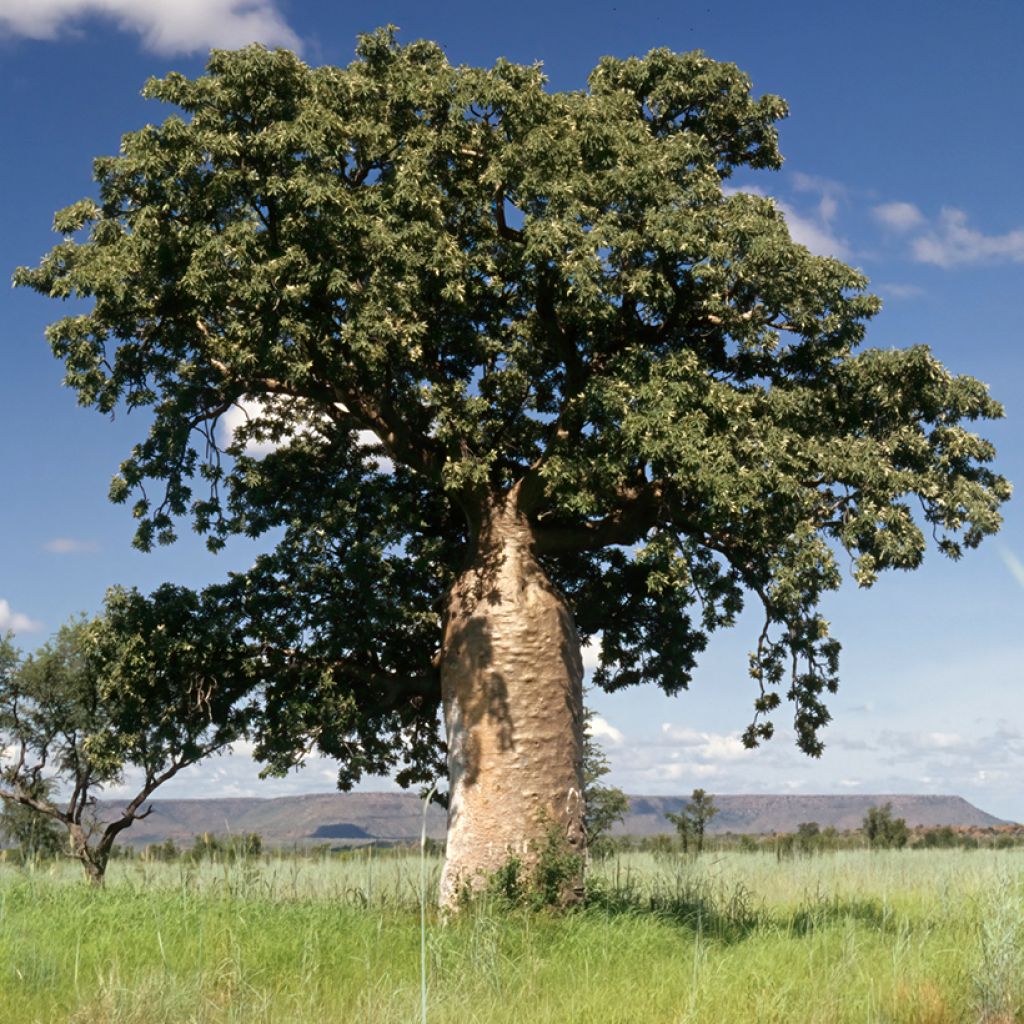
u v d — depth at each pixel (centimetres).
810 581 1680
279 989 1067
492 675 1825
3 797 2300
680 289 1828
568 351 1873
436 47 1952
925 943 1349
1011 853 3061
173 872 1789
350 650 2069
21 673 2355
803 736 1983
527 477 1898
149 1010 943
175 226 1700
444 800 2223
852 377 1847
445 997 1014
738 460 1675
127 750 2066
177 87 1744
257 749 2045
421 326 1703
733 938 1513
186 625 1988
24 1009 979
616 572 2208
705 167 1888
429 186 1761
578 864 1742
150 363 1889
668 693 2273
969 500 1709
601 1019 984
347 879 1864
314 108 1734
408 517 2075
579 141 1811
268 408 2238
